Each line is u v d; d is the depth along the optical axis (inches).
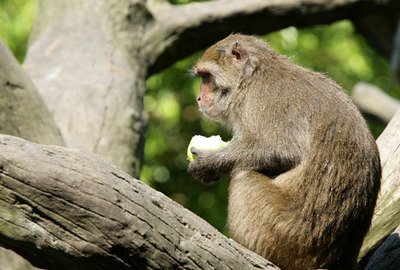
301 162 444.5
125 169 627.5
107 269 342.6
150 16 741.9
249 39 513.0
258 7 742.5
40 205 330.6
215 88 515.5
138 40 728.3
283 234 429.7
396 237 477.1
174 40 741.3
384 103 969.5
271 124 461.7
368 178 431.2
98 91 661.3
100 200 336.5
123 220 338.6
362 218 430.6
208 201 1261.1
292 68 481.7
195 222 364.2
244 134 478.6
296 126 454.0
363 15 795.4
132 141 650.8
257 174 452.4
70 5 741.9
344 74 1229.7
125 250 339.9
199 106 524.4
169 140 1262.3
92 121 635.5
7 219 330.0
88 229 335.0
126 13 731.4
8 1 1104.2
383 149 530.3
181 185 1277.1
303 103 457.4
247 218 439.5
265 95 473.1
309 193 430.3
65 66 685.3
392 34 1016.2
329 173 428.5
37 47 716.7
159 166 1250.6
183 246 353.4
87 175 338.3
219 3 749.3
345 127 437.1
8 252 548.1
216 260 361.1
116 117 649.6
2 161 326.3
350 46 1212.5
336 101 451.2
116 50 711.1
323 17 773.9
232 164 467.8
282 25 765.9
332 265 429.7
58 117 634.2
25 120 565.0
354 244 433.4
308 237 426.6
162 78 1163.3
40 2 762.2
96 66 688.4
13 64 565.6
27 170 329.1
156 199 355.6
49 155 338.0
